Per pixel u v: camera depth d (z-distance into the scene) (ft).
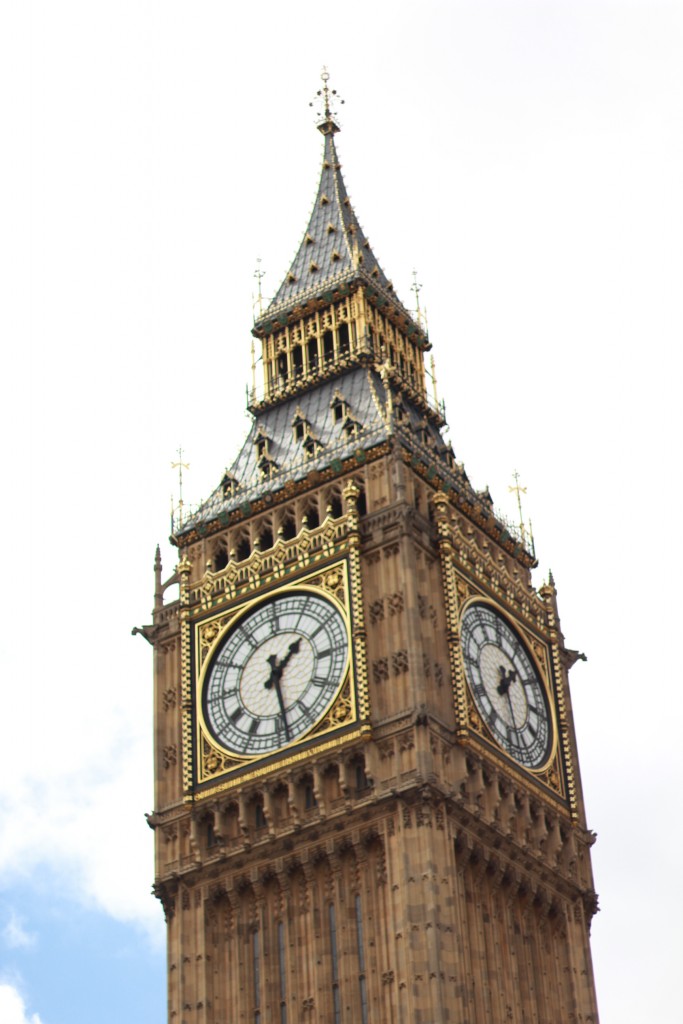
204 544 369.71
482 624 354.95
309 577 351.05
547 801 353.10
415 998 313.53
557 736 361.92
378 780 330.75
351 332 391.24
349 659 340.18
